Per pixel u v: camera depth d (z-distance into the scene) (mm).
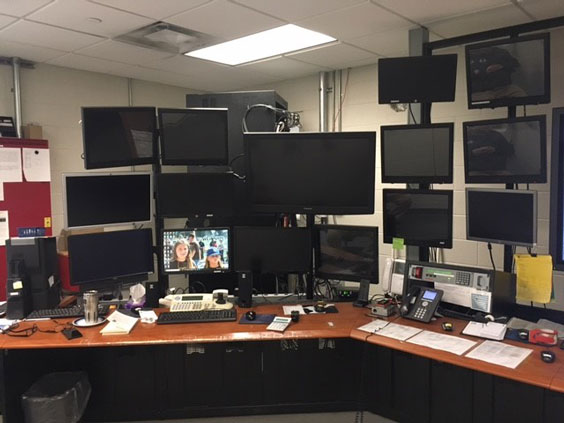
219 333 2568
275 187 3064
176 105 5691
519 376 1989
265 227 3043
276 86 5391
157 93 5480
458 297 2746
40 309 2957
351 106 4723
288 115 3697
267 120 3424
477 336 2436
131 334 2566
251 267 3057
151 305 3021
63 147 4672
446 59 2873
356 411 3244
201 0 2852
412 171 2926
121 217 3049
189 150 3094
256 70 4777
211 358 3188
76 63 4465
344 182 2967
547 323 2586
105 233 2961
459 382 2869
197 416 3203
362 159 2916
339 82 4789
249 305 3021
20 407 2793
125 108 3006
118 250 3012
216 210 3129
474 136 2801
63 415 2689
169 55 4168
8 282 2846
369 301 3064
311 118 5078
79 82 4766
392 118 4430
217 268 3072
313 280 3201
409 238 2939
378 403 3207
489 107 2830
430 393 2984
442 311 2787
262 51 4055
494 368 2068
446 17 3184
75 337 2506
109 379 3158
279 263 3049
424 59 2904
